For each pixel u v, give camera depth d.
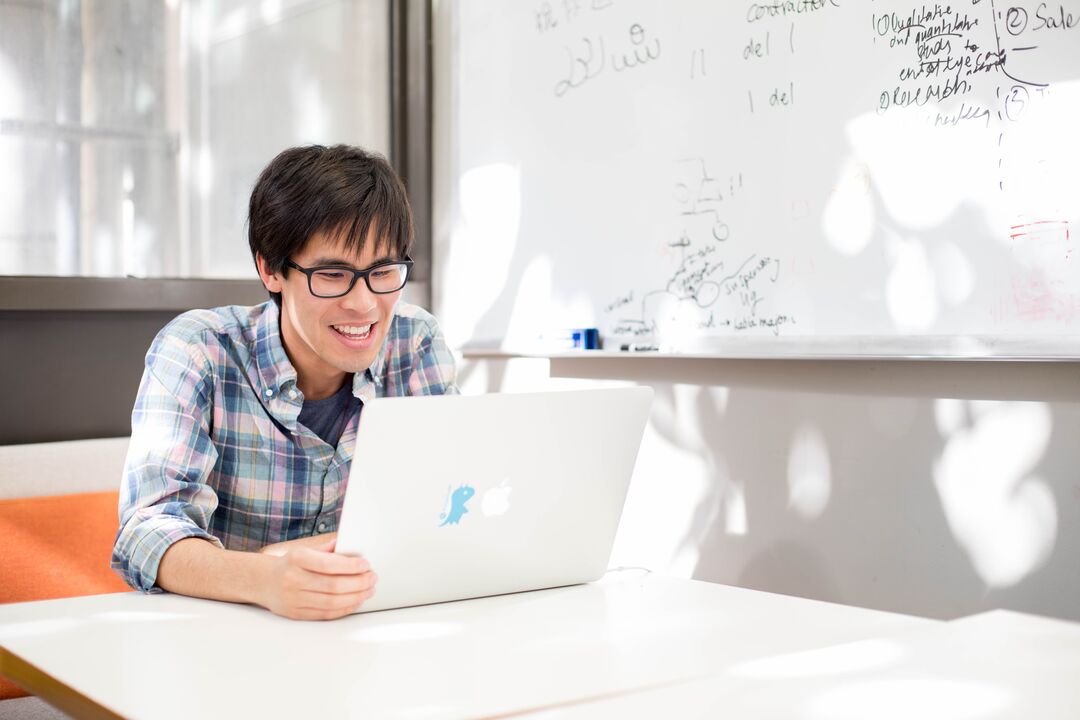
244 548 1.48
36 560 1.84
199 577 1.19
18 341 2.33
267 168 1.38
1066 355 1.63
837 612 1.14
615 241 2.41
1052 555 1.68
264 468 1.47
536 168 2.60
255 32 2.67
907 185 1.86
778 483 2.10
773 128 2.08
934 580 1.85
